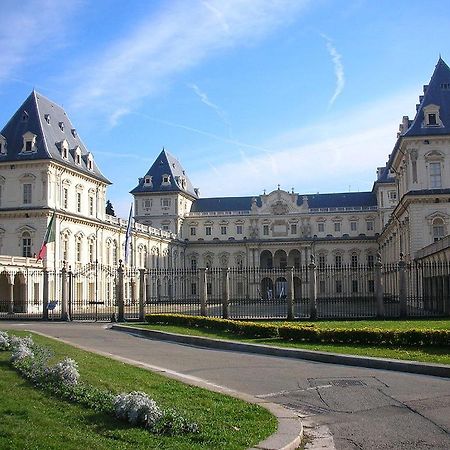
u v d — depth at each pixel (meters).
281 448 10.13
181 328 35.53
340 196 130.25
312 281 41.62
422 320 38.09
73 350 22.45
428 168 61.19
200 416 11.88
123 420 11.36
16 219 70.75
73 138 81.31
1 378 14.98
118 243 90.12
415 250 60.41
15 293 66.75
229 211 127.94
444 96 63.22
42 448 9.32
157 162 126.69
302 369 20.00
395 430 11.91
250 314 52.16
